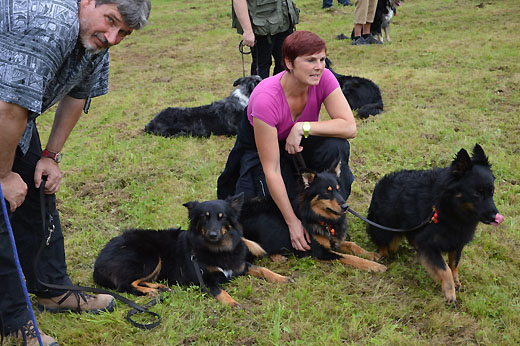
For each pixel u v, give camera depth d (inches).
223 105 284.8
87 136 301.1
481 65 365.7
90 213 206.1
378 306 139.2
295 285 150.6
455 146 244.1
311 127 160.6
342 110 164.4
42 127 324.8
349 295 144.0
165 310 137.9
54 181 120.3
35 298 144.0
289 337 126.2
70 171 248.2
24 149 109.7
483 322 128.3
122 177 236.2
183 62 483.2
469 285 146.9
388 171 227.0
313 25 582.2
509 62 365.4
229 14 705.6
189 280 151.6
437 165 228.2
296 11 293.1
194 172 237.3
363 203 204.5
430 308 136.4
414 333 126.6
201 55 505.7
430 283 150.5
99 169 249.0
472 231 143.8
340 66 411.8
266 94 155.4
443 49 425.4
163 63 484.4
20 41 91.3
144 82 422.0
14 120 94.2
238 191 177.9
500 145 243.3
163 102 359.3
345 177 178.7
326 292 144.8
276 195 160.6
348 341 124.2
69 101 122.3
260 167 174.7
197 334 127.9
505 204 192.9
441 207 141.5
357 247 173.3
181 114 289.3
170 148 271.6
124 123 318.3
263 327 131.5
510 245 167.6
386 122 282.8
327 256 165.5
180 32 623.8
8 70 91.0
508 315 130.2
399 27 543.5
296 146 160.9
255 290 148.9
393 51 441.1
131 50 547.2
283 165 174.6
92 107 359.9
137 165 250.8
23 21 91.4
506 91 310.2
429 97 316.5
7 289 114.2
